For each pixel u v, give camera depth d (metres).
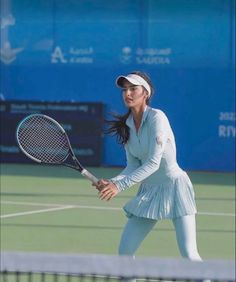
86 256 9.49
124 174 15.05
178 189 14.79
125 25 37.50
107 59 37.81
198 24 36.91
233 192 31.95
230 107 36.94
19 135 14.76
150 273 9.33
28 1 38.12
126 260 9.43
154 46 37.28
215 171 37.25
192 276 9.25
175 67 37.16
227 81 36.84
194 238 14.81
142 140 14.62
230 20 36.69
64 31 38.03
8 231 23.89
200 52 36.94
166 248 21.86
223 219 26.33
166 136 14.52
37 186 32.50
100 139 37.81
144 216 14.81
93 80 38.00
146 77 14.68
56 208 27.80
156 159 14.37
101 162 38.06
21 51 38.38
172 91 37.19
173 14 37.03
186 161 37.38
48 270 9.49
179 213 14.73
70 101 38.03
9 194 30.56
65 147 14.73
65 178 34.66
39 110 38.12
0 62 38.53
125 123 14.77
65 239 22.97
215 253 21.42
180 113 37.22
